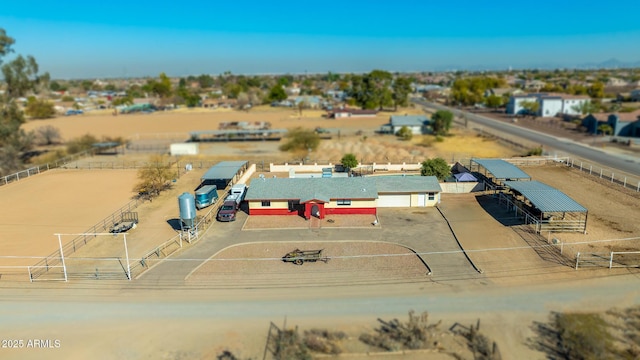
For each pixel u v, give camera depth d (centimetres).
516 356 2248
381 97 15838
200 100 19612
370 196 4412
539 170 6222
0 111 7381
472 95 16125
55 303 2867
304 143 8381
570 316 2570
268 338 2456
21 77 7550
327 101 18775
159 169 5747
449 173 5497
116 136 10562
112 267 3378
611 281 2964
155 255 3575
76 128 12200
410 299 2817
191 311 2741
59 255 3622
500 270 3178
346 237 3903
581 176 5812
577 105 12069
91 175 6556
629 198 4781
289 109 16675
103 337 2505
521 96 13175
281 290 2980
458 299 2797
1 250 3747
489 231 3934
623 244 3541
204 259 3488
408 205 4741
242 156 7888
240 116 14538
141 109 16938
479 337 2392
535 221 4022
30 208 4944
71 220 4525
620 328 2450
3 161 6688
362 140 9250
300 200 4350
